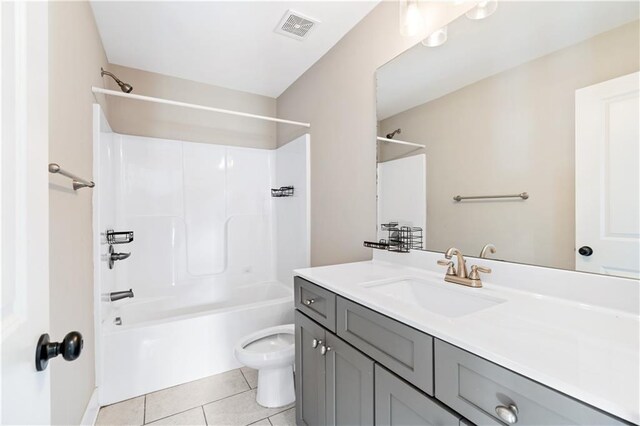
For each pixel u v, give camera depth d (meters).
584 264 0.92
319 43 2.08
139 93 2.51
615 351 0.62
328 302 1.18
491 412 0.61
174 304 2.60
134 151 2.48
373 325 0.95
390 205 1.64
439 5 1.37
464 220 1.28
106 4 1.67
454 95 1.31
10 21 0.47
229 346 2.06
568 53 0.96
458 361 0.68
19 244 0.48
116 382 1.71
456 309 1.12
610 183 0.87
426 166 1.44
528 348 0.63
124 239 2.28
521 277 1.07
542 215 1.02
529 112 1.06
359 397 1.00
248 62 2.36
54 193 1.06
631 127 0.83
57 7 1.12
